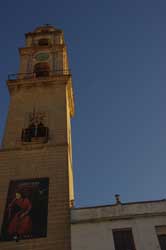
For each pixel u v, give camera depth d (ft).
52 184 112.37
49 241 96.07
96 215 98.84
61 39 198.49
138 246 90.74
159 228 94.68
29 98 150.51
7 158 123.44
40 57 178.40
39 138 130.00
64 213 103.04
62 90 153.69
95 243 91.66
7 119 140.36
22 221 101.76
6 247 95.20
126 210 99.60
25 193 109.91
